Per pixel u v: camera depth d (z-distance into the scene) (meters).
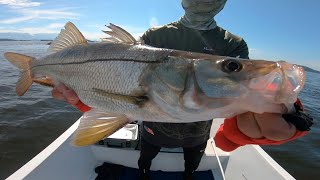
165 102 0.46
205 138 0.73
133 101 0.48
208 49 0.70
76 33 0.62
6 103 2.61
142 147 0.78
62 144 0.83
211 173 0.93
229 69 0.41
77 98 0.59
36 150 1.79
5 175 1.52
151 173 0.93
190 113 0.45
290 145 2.18
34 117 2.29
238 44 0.71
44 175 0.72
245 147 0.90
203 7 0.67
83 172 0.88
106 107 0.52
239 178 0.85
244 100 0.39
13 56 0.77
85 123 0.52
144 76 0.48
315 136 2.38
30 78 0.72
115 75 0.50
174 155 0.91
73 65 0.58
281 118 0.36
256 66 0.39
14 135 1.95
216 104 0.42
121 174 0.92
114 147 0.92
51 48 0.68
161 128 0.70
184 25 0.72
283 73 0.36
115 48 0.52
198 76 0.44
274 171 0.74
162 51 0.48
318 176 1.76
